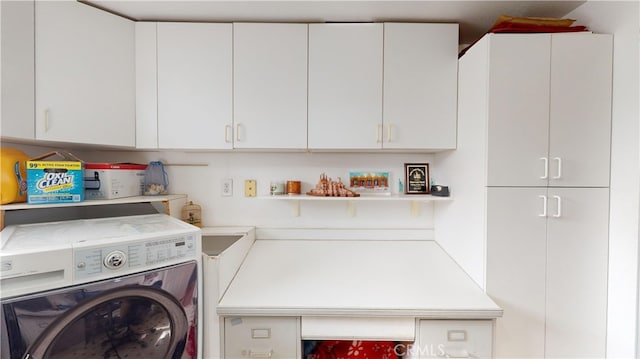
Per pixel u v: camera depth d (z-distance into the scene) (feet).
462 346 3.43
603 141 3.73
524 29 3.84
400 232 5.86
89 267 2.81
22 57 3.54
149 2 4.22
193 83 4.62
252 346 3.46
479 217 3.92
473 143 4.09
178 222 4.11
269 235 5.92
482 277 3.84
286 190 5.73
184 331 3.34
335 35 4.62
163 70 4.59
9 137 3.49
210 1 4.19
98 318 2.86
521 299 3.80
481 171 3.87
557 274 3.79
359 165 5.83
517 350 3.83
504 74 3.71
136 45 4.58
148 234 3.24
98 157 5.56
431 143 4.64
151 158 5.72
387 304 3.38
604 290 3.77
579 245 3.78
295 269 4.47
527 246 3.78
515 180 3.75
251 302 3.43
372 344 4.04
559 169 3.73
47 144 4.43
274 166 5.83
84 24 4.07
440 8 4.35
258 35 4.62
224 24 4.61
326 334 3.42
